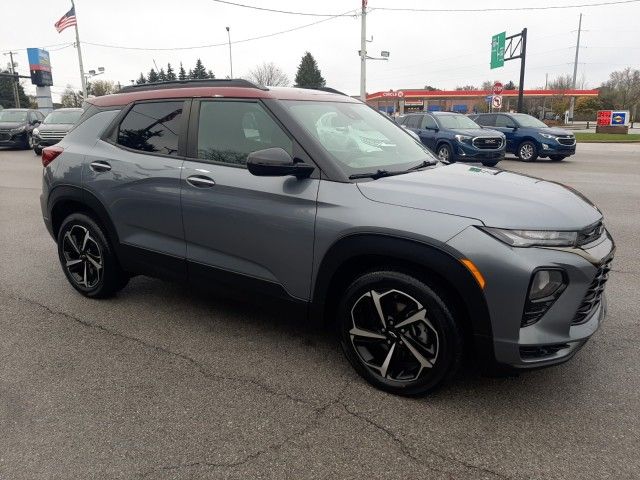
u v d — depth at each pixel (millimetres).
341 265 2953
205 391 3021
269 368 3277
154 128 3844
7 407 2871
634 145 24812
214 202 3389
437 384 2801
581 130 42625
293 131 3178
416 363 2883
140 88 4113
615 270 5180
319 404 2881
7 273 5191
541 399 2900
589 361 3309
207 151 3523
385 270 2848
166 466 2402
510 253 2494
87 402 2916
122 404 2893
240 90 3484
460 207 2668
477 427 2664
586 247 2654
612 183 11227
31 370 3270
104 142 4109
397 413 2789
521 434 2605
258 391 3018
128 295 4535
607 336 3662
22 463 2426
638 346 3508
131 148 3941
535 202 2746
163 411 2826
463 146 14344
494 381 3086
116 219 3986
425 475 2338
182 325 3916
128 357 3434
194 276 3650
